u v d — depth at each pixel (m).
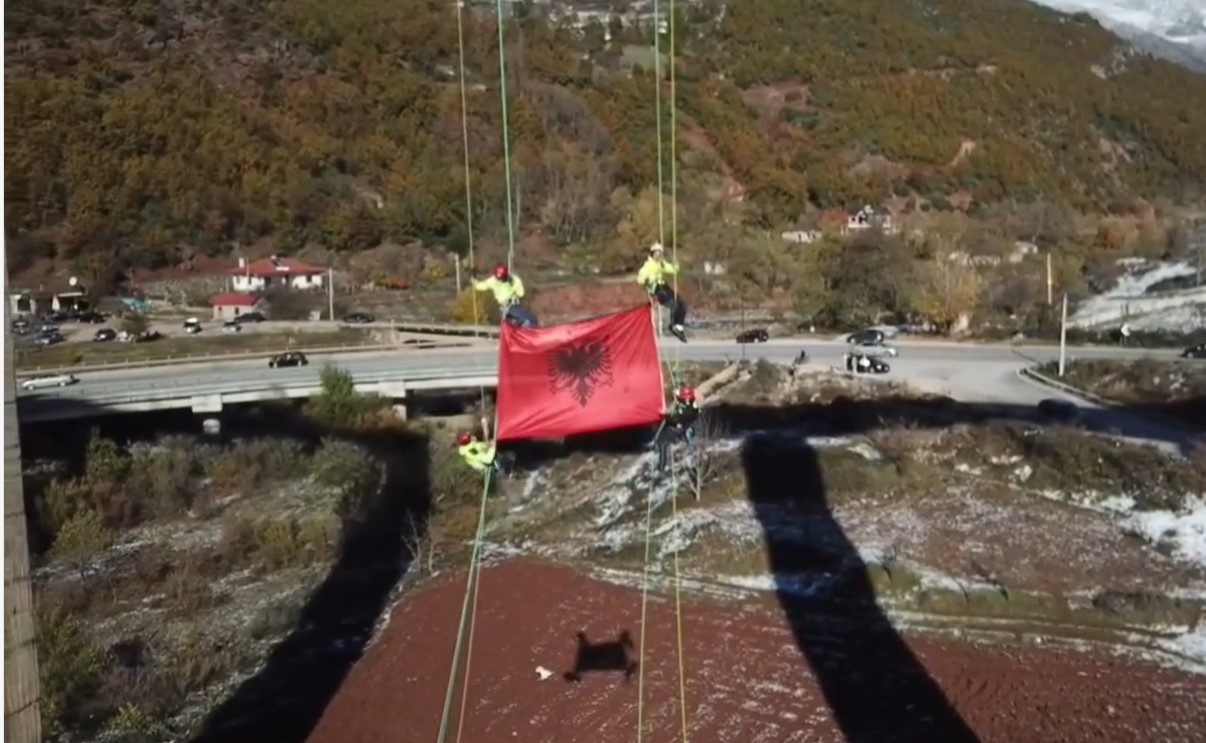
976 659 33.88
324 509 45.81
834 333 71.25
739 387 57.16
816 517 43.94
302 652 34.88
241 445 51.25
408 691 32.44
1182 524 42.56
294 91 117.06
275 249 98.31
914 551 40.94
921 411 53.44
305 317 80.12
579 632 36.12
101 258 90.12
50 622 32.69
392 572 41.22
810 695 31.86
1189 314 74.44
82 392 52.56
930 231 94.12
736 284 81.75
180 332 73.75
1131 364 59.91
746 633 35.78
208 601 38.31
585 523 45.00
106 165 98.19
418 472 49.62
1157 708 30.89
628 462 49.81
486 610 37.81
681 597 38.56
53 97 102.75
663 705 31.41
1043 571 39.34
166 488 46.56
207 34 123.75
